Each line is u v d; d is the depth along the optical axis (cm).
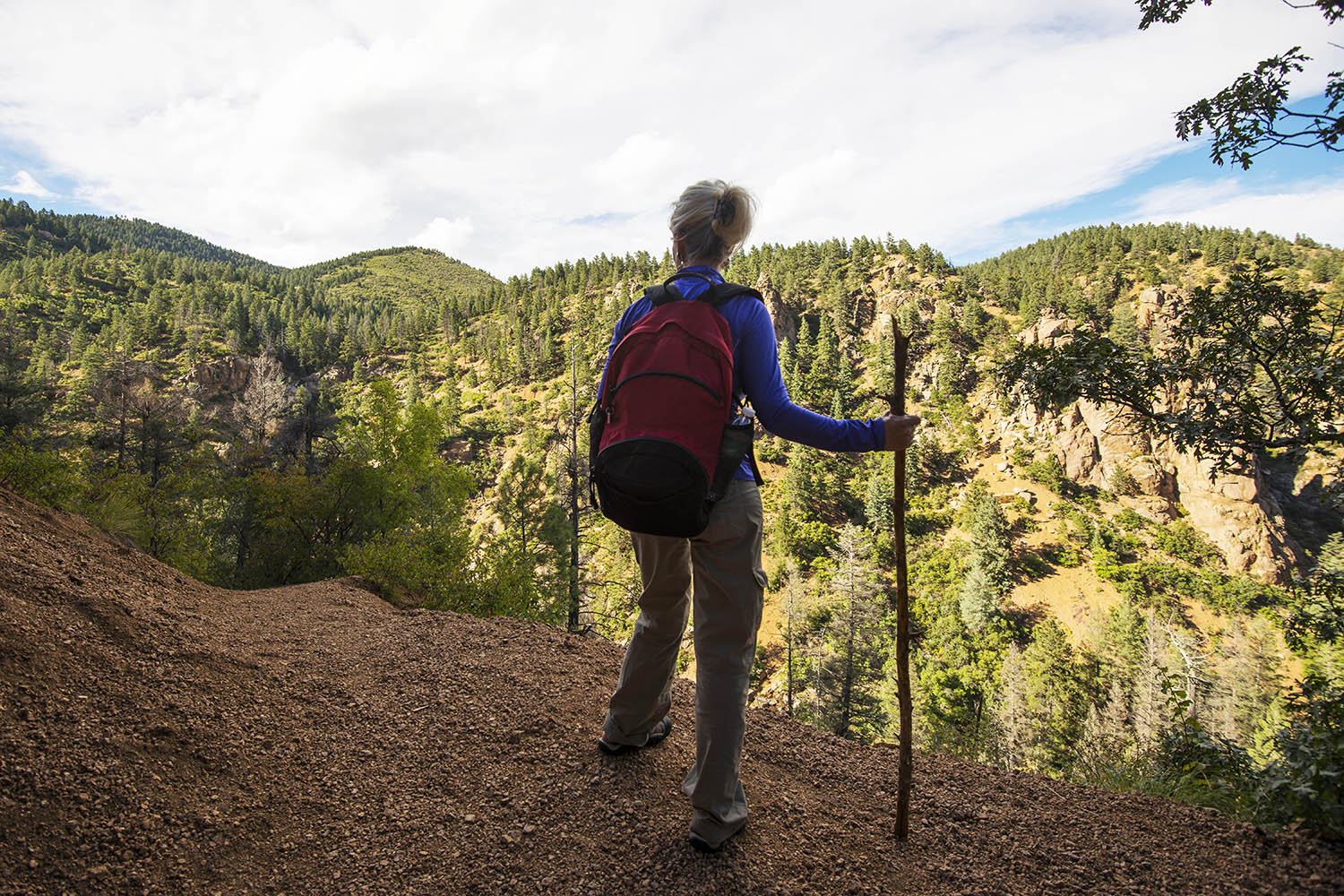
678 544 185
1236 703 3919
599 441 181
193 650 250
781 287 15588
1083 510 9175
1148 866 182
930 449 10362
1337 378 418
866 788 224
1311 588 504
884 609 4562
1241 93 428
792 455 9356
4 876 147
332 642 306
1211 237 16562
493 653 305
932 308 14275
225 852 169
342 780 202
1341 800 201
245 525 2122
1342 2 371
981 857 186
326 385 14550
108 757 186
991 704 4694
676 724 252
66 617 240
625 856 175
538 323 16875
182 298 17838
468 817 188
